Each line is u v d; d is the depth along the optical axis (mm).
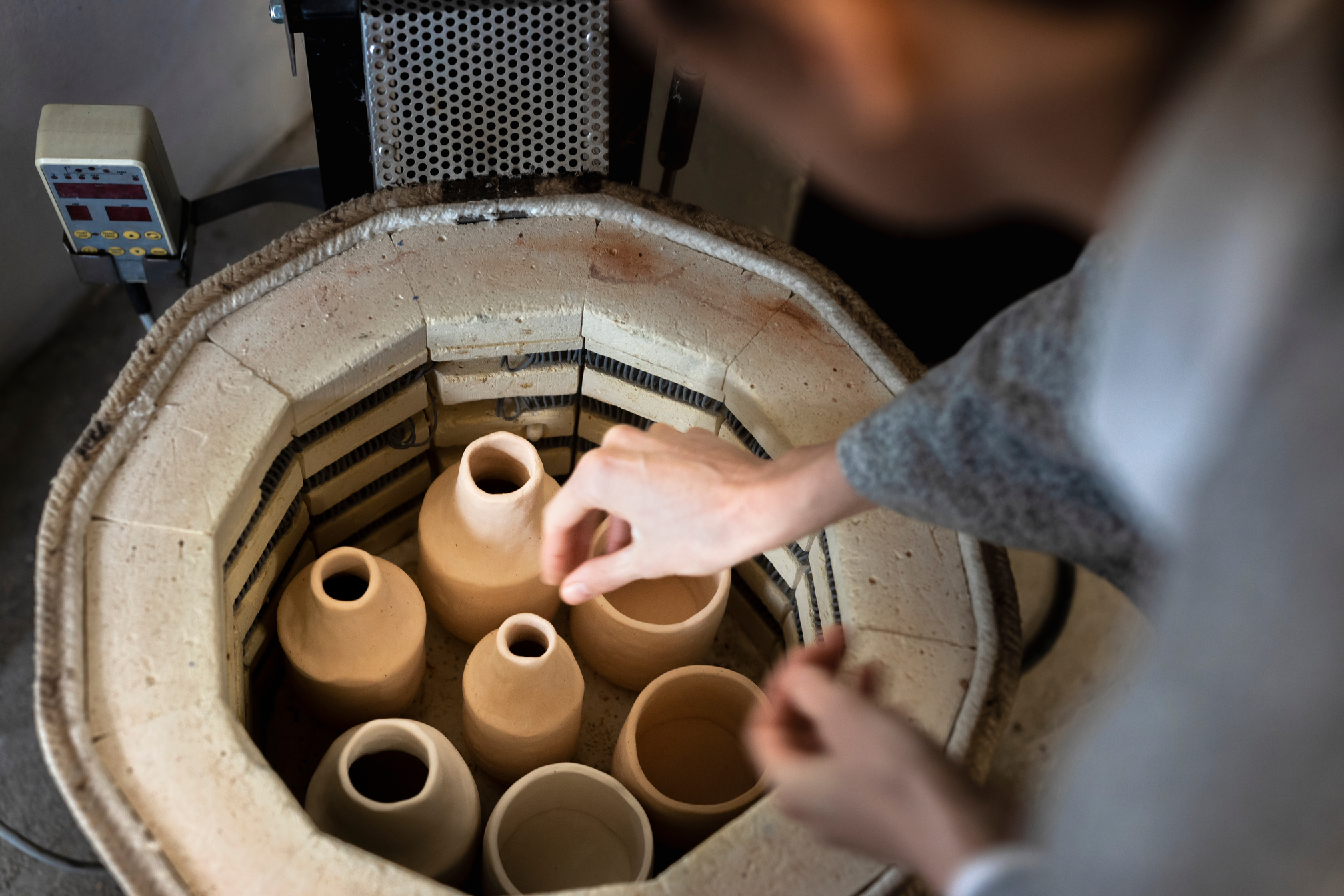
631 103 1311
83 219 1345
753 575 1392
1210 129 323
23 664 1761
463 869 1112
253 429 1124
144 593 1021
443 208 1303
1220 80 314
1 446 1918
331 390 1187
